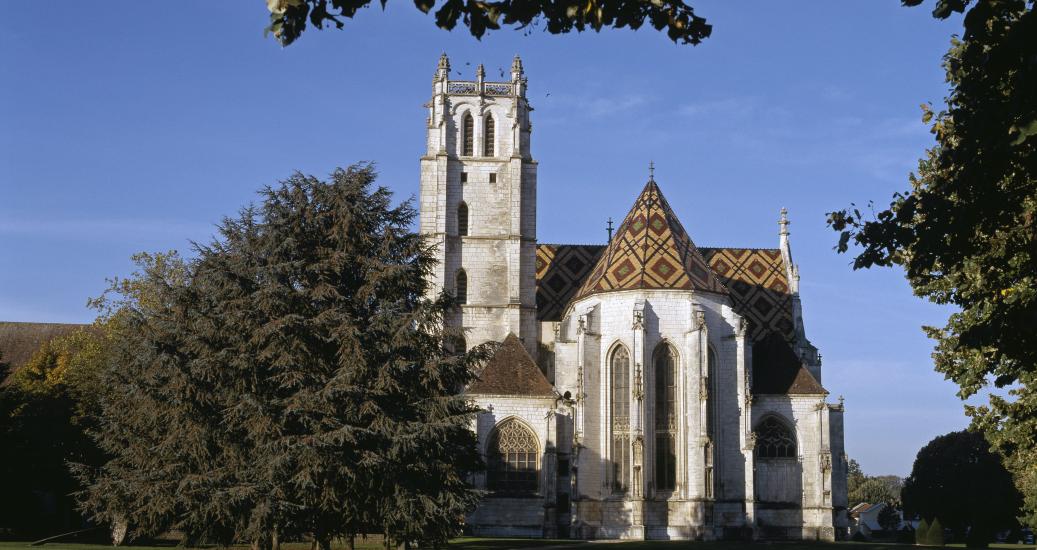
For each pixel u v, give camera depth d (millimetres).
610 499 103062
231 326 64312
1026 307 29188
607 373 105562
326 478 60781
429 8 21734
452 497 64625
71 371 102688
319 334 64000
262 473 60750
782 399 110375
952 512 138500
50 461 95812
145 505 64688
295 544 85125
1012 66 24672
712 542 96812
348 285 68438
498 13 22297
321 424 61719
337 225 67750
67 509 100625
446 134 117688
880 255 32406
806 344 121562
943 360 50875
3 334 147875
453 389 69562
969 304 43188
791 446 109812
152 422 65938
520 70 119875
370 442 63031
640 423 102312
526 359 107125
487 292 115375
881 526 195500
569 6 22281
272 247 66625
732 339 107000
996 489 135750
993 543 140000
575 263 125875
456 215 117000
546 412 103562
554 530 101688
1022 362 31516
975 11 24766
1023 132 23984
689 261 109000
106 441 71062
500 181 117562
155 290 93438
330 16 21344
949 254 30922
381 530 68125
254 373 63062
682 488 102875
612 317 106562
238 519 61875
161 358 63719
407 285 68000
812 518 108125
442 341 70250
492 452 103438
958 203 29594
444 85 118500
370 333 64688
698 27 22719
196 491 61438
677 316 105688
